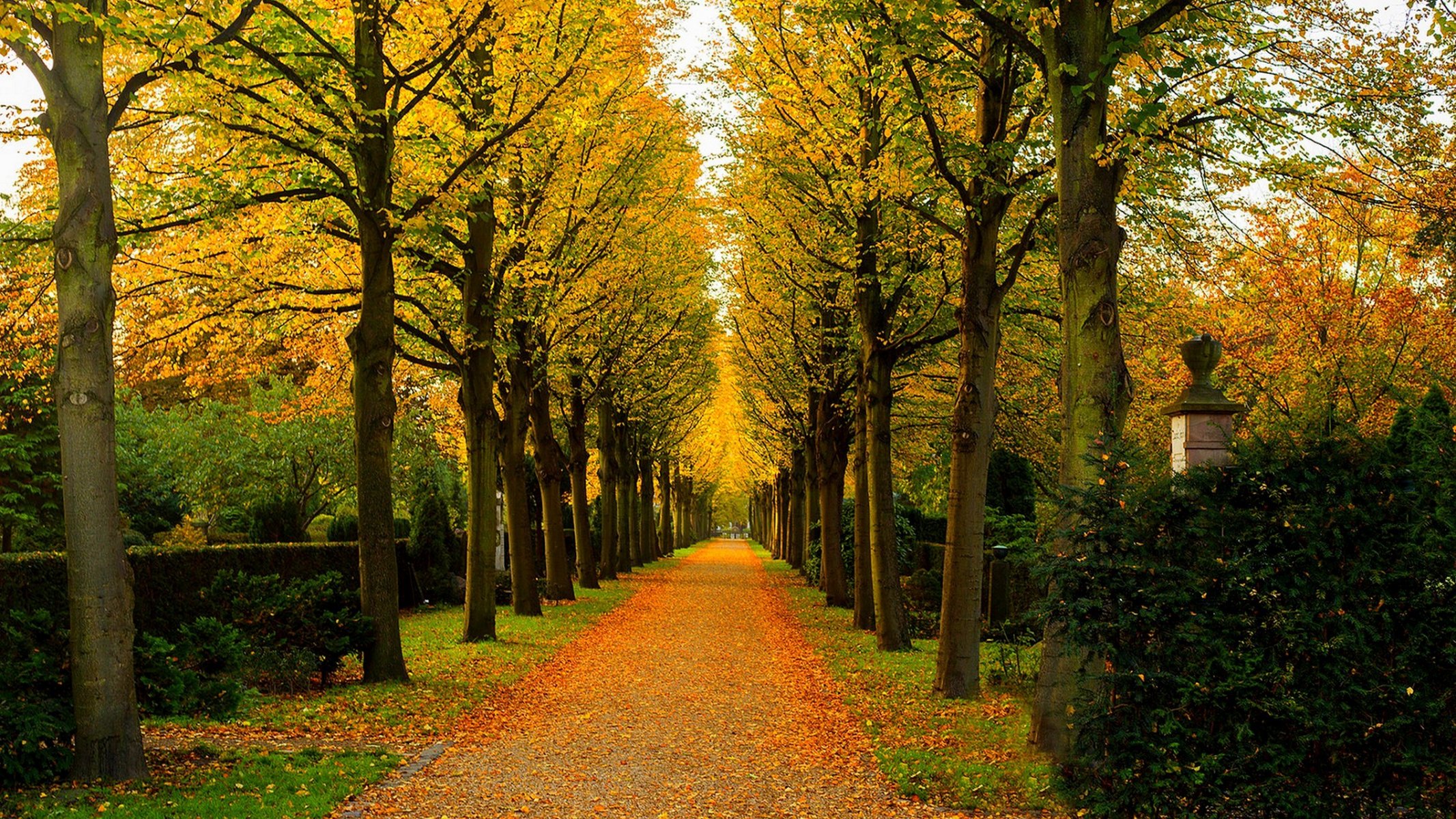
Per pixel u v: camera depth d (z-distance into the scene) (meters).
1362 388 19.06
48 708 7.03
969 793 7.04
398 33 11.93
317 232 13.20
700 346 29.45
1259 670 5.52
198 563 14.46
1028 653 12.45
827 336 19.34
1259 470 5.68
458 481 37.56
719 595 27.00
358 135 10.80
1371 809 5.44
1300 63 9.15
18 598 10.52
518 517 20.45
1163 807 5.59
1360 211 11.42
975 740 8.79
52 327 11.07
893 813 6.71
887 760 8.16
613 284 20.88
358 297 14.85
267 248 13.45
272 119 11.18
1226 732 5.56
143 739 8.40
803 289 18.30
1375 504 5.50
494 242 16.94
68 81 6.93
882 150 13.26
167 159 11.88
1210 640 5.54
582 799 7.08
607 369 25.06
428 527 24.30
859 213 14.31
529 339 19.52
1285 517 5.58
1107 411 7.57
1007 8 8.45
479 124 13.16
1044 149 11.67
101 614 6.98
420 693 11.28
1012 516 21.80
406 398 28.12
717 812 6.75
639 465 42.69
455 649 15.16
